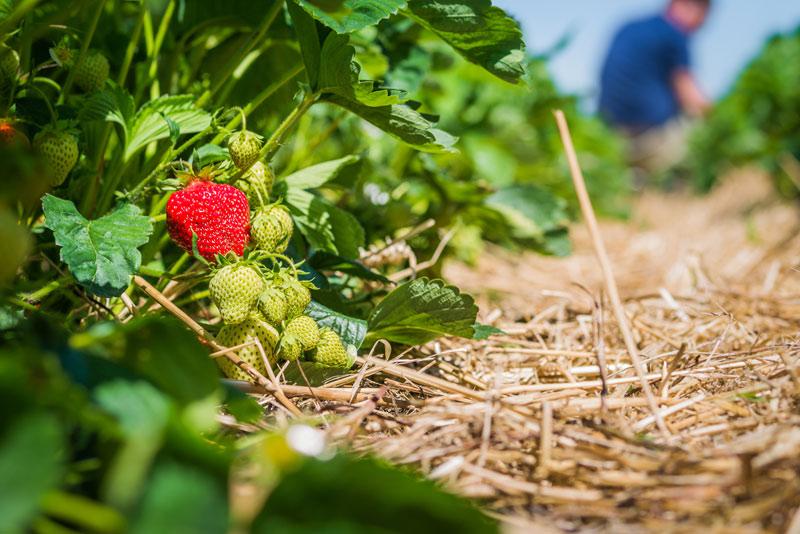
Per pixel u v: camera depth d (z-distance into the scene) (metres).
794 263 3.21
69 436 0.97
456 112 3.85
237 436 1.25
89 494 0.92
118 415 0.88
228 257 1.44
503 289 3.17
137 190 1.55
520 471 1.19
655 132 9.01
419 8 1.65
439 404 1.45
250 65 2.18
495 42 1.70
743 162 6.54
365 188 2.77
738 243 4.26
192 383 1.06
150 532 0.76
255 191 1.56
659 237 4.88
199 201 1.45
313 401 1.46
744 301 2.48
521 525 1.03
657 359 1.78
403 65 2.27
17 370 0.80
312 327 1.47
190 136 1.76
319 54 1.59
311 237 1.82
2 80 1.53
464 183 2.61
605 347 1.98
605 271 1.77
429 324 1.67
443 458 1.21
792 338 1.96
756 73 6.11
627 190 6.32
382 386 1.44
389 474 0.83
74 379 0.93
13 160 1.09
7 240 1.07
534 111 4.05
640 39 8.90
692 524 1.02
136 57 1.99
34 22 1.86
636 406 1.43
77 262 1.33
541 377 1.73
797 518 0.98
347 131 3.01
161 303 1.48
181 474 0.80
